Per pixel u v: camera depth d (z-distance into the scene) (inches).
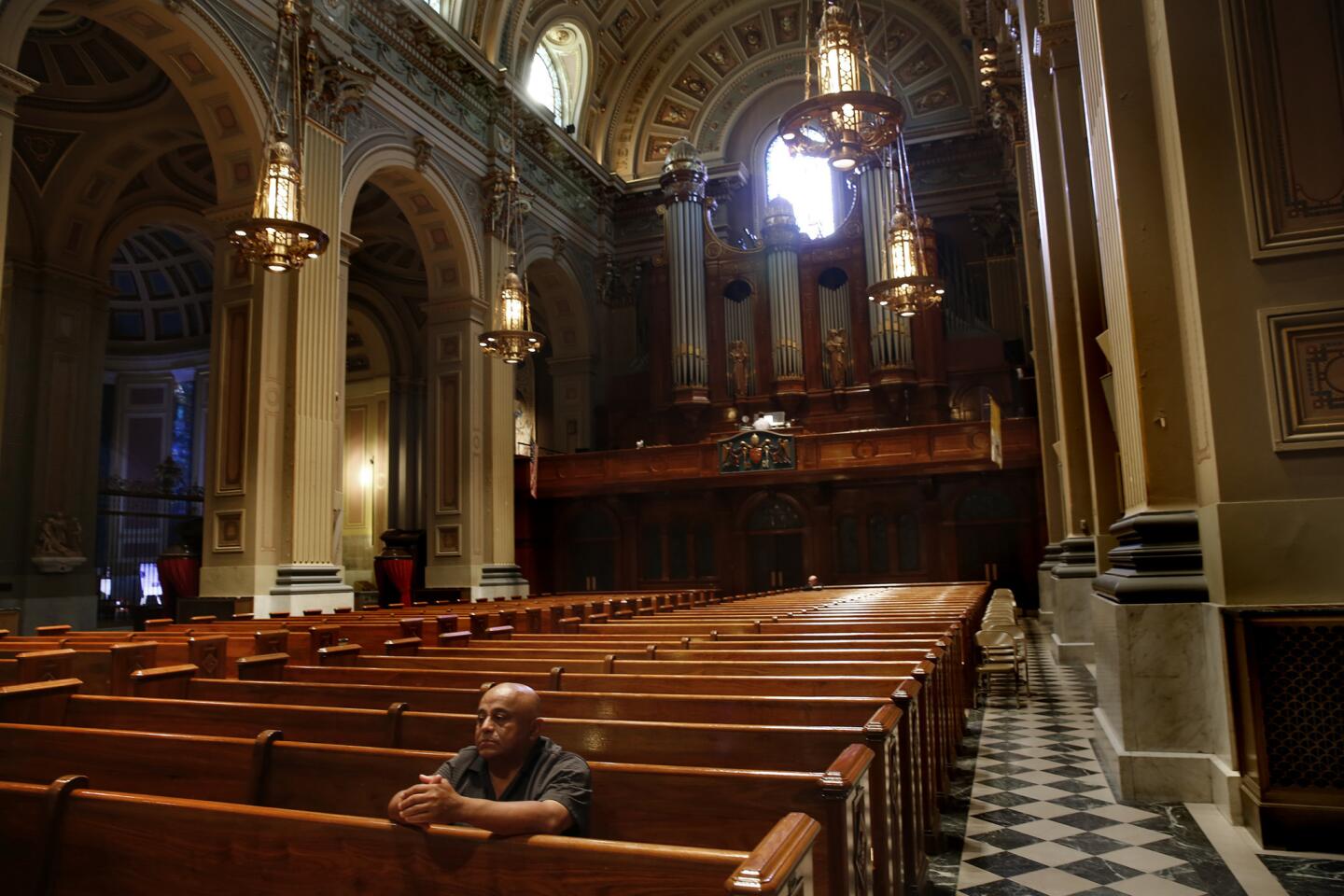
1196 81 176.7
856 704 141.6
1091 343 284.4
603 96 898.1
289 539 477.7
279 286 495.5
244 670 202.8
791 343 810.8
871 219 795.4
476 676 189.0
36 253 574.6
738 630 286.0
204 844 82.7
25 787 88.9
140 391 911.7
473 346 671.1
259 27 491.2
